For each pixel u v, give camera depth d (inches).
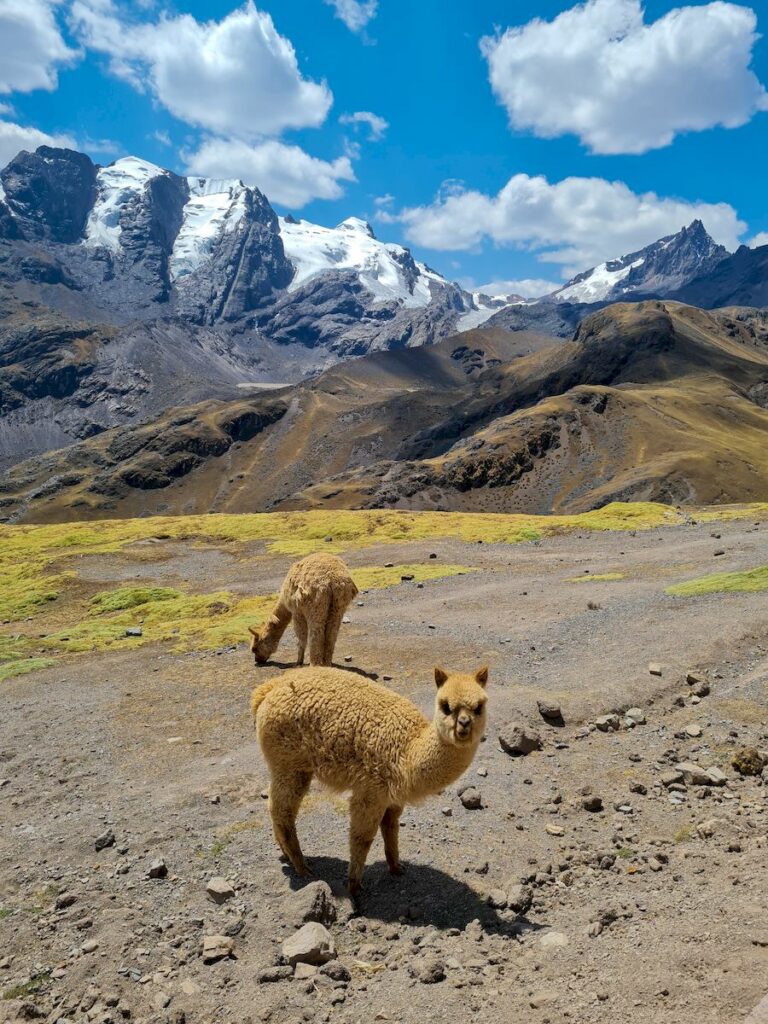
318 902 317.7
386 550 1550.2
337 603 697.0
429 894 331.0
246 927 316.8
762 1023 195.9
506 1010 237.1
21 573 1568.7
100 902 343.3
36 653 913.5
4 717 664.4
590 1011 225.6
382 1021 244.4
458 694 301.9
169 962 296.8
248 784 465.1
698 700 553.9
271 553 1630.2
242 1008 263.1
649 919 282.8
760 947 239.9
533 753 488.1
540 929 294.8
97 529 2063.2
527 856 362.3
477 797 419.5
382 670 700.7
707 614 754.8
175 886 355.3
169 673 768.3
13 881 369.7
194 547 1797.5
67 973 292.2
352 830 329.7
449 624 876.6
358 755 323.6
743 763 440.8
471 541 1617.9
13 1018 263.7
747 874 307.0
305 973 277.9
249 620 981.8
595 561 1245.1
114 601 1239.5
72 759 543.2
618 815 399.9
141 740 571.5
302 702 340.5
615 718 526.3
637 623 766.5
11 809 465.1
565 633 775.7
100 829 421.1
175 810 437.1
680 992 224.5
